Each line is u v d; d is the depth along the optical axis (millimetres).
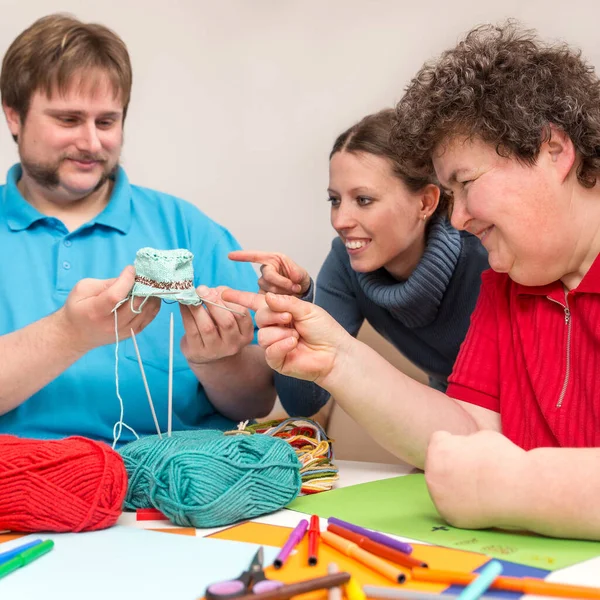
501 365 1049
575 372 958
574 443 945
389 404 942
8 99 1338
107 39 1312
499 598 543
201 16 2119
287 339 896
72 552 698
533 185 869
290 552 662
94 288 1068
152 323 1392
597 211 909
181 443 858
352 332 1623
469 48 945
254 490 794
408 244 1444
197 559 661
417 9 2047
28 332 1132
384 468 1156
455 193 940
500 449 733
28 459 763
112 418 1334
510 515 710
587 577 593
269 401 1486
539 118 853
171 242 1488
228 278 1499
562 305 969
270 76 2154
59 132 1306
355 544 662
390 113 1430
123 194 1476
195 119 2141
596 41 1878
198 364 1319
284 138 2166
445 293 1491
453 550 673
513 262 926
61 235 1422
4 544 737
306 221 2182
